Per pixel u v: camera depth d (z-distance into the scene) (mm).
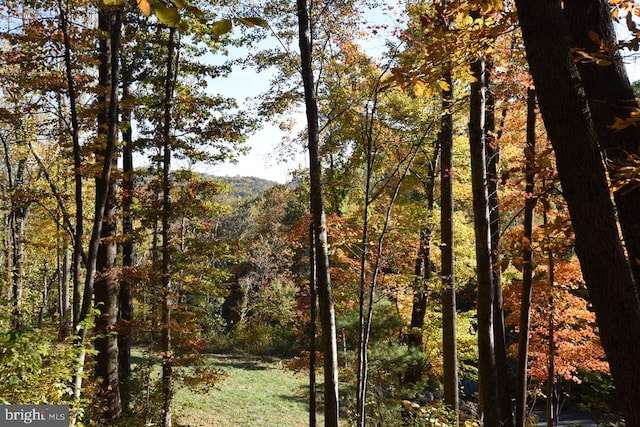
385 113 9492
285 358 26031
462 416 8984
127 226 12320
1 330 4285
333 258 11523
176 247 11211
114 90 7402
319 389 19547
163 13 1405
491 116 7895
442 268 9859
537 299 9281
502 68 6348
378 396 10180
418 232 12039
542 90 2723
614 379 2672
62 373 5074
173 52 11672
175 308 10945
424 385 11375
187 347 11070
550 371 9234
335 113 9258
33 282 25953
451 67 4133
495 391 5637
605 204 2615
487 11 3771
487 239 5766
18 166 15906
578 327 10086
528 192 6012
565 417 15523
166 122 10992
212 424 13773
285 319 18375
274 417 15289
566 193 2727
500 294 7785
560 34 2676
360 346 7645
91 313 6426
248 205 40812
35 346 4391
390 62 7445
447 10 3859
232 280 30938
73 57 7707
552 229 3824
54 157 13664
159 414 10953
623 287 2594
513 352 10438
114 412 9609
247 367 23344
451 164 10039
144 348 24219
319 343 12773
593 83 3188
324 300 7004
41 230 17125
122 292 12547
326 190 11523
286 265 30719
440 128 9750
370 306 7855
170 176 11211
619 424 7738
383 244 11570
